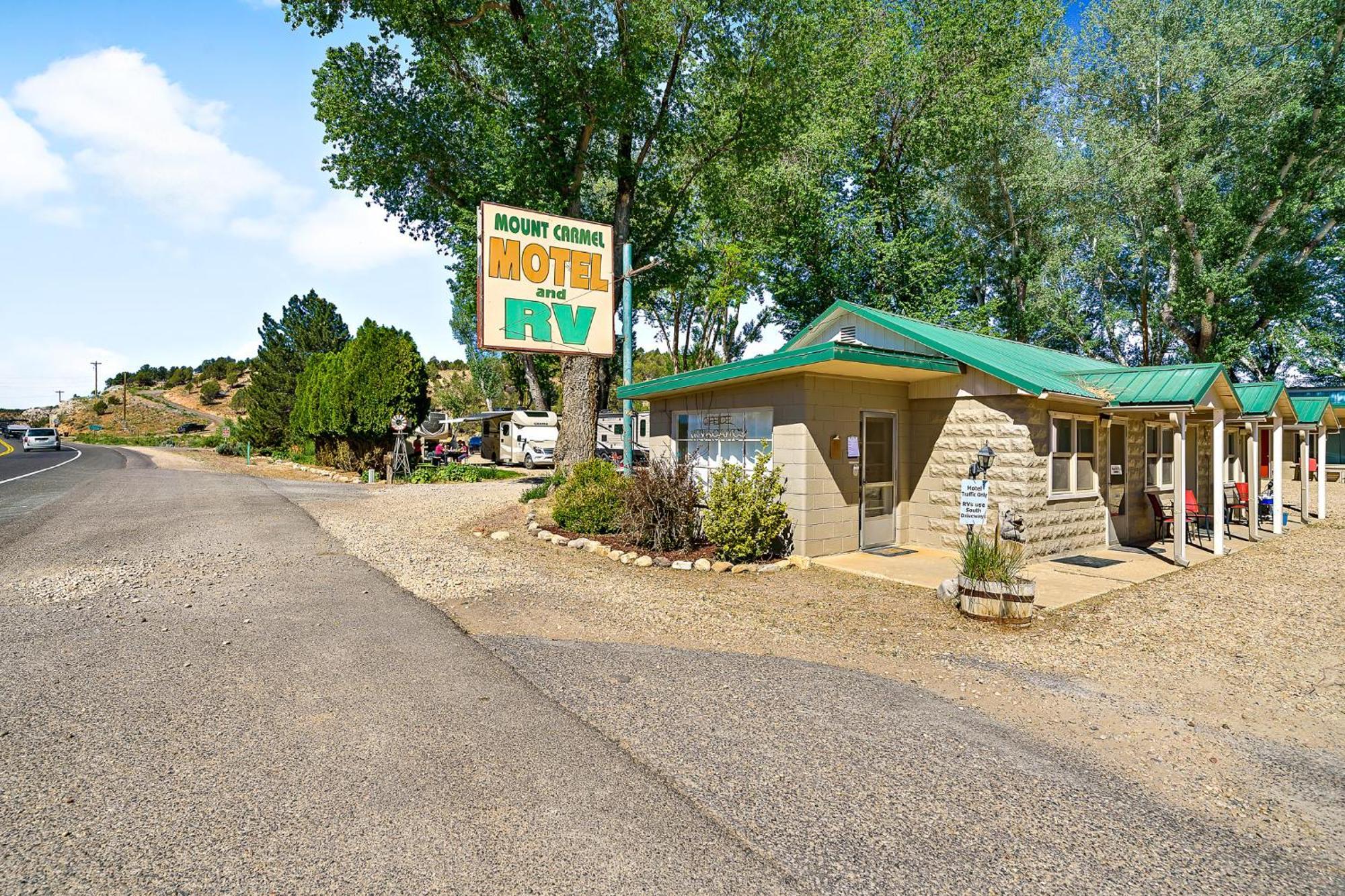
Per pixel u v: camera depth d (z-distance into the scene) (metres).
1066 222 25.70
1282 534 12.66
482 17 16.22
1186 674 5.25
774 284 27.92
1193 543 11.41
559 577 8.20
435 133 18.22
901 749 3.86
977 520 7.15
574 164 17.48
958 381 10.19
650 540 9.96
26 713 4.07
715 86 18.42
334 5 15.82
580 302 13.36
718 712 4.30
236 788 3.25
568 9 15.94
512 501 15.33
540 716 4.16
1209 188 22.75
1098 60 24.78
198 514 12.99
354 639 5.58
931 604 7.32
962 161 24.95
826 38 23.39
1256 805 3.37
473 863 2.70
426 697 4.40
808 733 4.03
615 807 3.16
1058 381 10.00
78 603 6.65
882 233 27.27
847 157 26.08
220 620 6.11
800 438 9.50
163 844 2.79
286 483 20.67
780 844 2.91
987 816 3.18
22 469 27.23
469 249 19.61
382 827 2.95
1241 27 21.73
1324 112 21.89
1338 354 24.55
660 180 19.44
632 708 4.32
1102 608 7.25
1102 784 3.54
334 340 36.62
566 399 15.82
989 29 23.83
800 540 9.49
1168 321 26.00
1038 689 4.89
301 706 4.23
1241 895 2.67
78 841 2.80
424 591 7.29
